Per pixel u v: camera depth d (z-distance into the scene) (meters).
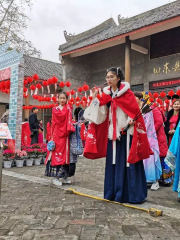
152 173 4.49
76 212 3.18
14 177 5.44
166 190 4.56
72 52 16.42
